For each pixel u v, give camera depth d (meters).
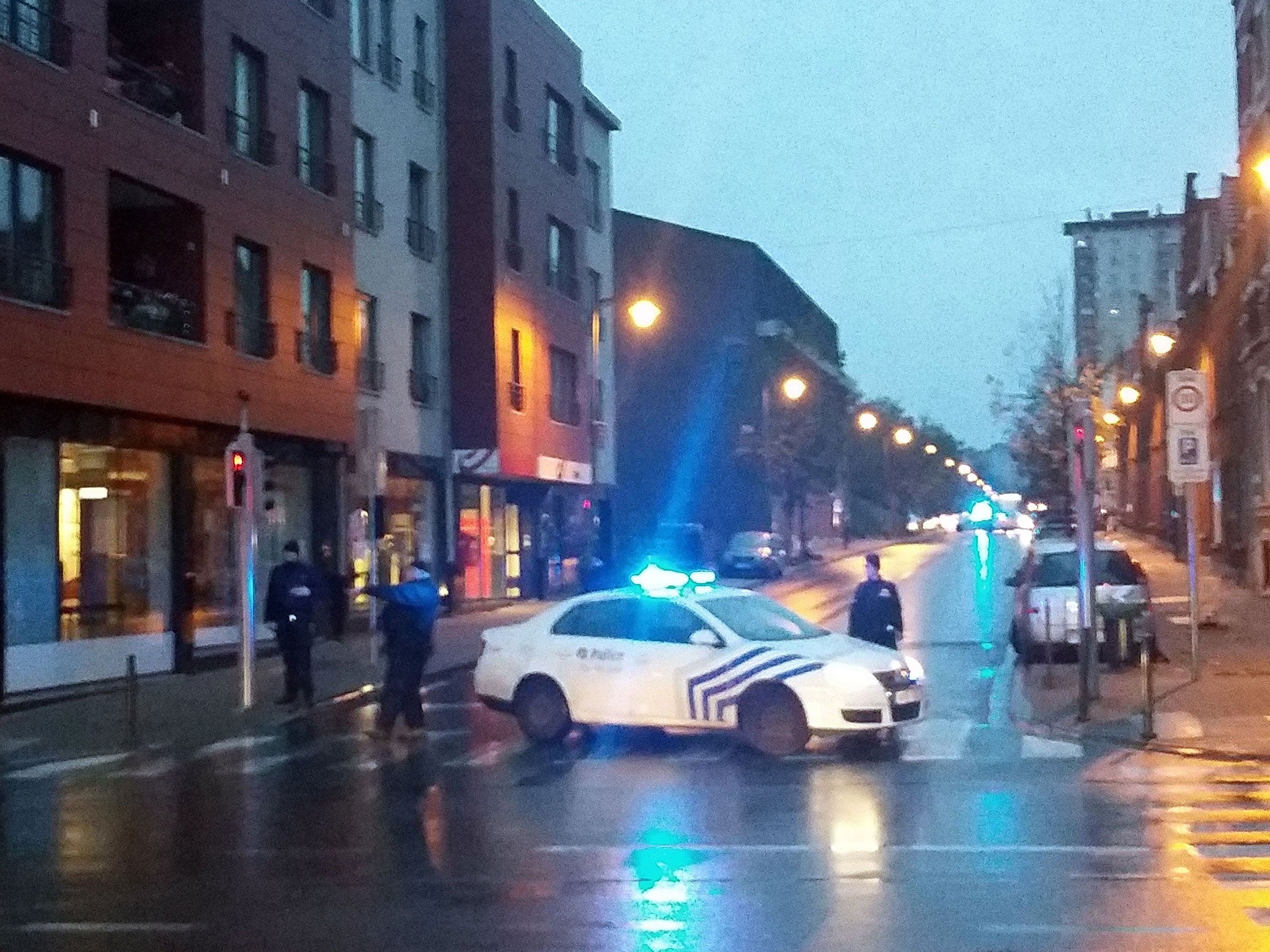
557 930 8.15
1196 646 19.31
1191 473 19.03
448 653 27.34
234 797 13.17
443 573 35.88
